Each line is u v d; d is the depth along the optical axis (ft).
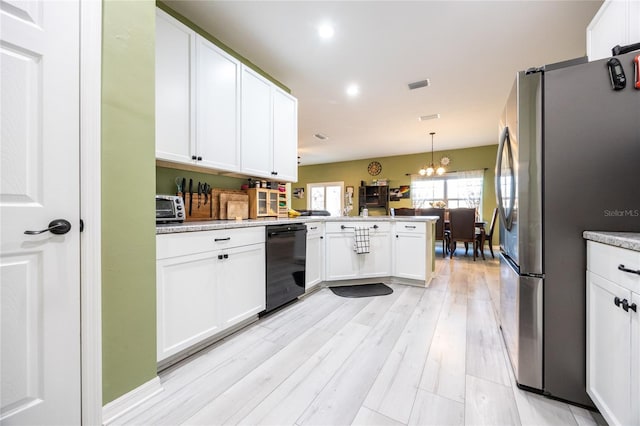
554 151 3.98
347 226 9.88
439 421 3.55
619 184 3.67
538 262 4.08
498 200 5.48
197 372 4.62
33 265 3.03
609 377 3.18
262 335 6.03
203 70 6.40
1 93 2.82
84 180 3.35
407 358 5.07
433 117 14.02
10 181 2.87
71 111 3.25
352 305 7.97
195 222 6.42
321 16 6.63
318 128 16.08
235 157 7.33
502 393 4.11
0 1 2.79
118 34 3.69
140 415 3.66
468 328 6.39
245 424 3.49
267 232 6.87
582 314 3.83
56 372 3.18
